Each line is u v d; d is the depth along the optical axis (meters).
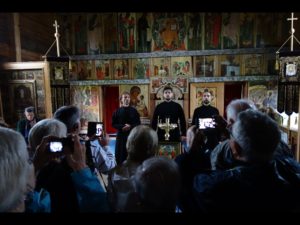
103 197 1.12
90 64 9.48
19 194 0.78
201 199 1.04
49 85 6.11
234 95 9.66
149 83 9.12
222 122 1.70
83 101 9.50
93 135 2.28
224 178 1.02
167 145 4.59
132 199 1.16
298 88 5.30
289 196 0.97
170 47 9.05
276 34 8.55
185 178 1.23
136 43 9.23
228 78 8.72
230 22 8.74
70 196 1.11
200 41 8.92
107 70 9.39
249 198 0.97
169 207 0.95
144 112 9.20
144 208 0.97
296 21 8.34
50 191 1.13
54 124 1.47
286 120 6.70
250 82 8.67
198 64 8.93
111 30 9.32
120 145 5.07
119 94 9.36
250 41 8.71
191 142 1.37
